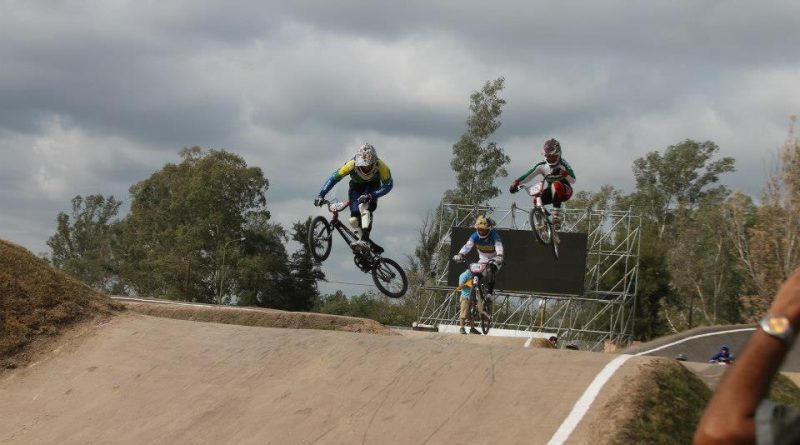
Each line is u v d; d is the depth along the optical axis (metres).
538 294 32.62
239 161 49.97
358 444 6.55
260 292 51.12
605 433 5.92
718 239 41.75
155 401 8.09
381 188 12.15
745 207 27.11
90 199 69.31
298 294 52.38
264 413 7.39
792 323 1.59
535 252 32.59
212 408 7.70
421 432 6.52
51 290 10.45
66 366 9.21
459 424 6.52
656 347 22.91
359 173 11.96
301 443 6.75
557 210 14.04
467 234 33.69
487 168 44.97
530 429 6.21
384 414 6.92
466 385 7.11
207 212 48.94
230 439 7.10
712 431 1.62
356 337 8.58
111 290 62.50
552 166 13.89
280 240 52.84
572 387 6.68
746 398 1.60
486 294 16.16
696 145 57.25
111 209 69.50
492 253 16.16
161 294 53.72
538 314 37.97
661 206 57.50
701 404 6.62
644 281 41.97
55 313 10.14
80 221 68.94
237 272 48.59
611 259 41.50
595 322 41.06
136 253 54.31
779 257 24.33
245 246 50.19
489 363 7.45
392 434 6.59
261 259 48.62
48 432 7.93
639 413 6.17
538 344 13.68
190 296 48.75
